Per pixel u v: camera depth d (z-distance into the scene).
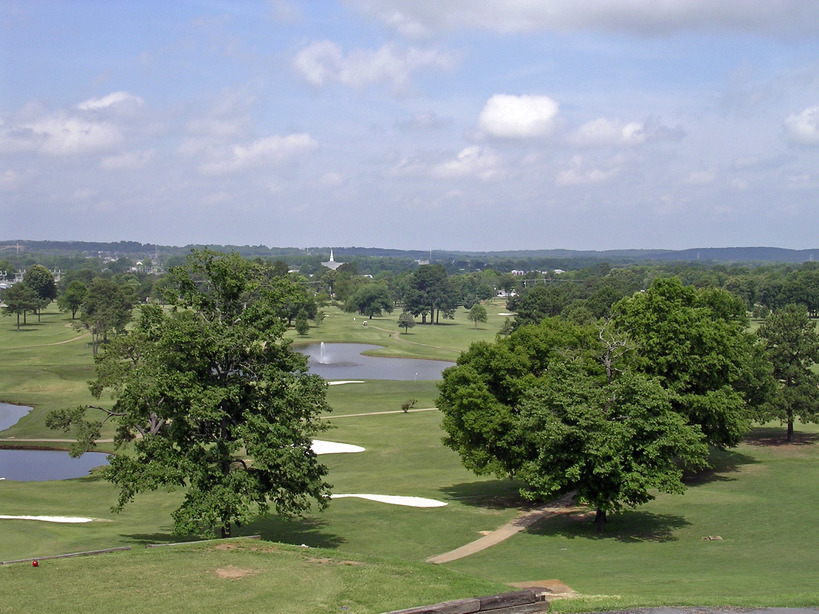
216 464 34.09
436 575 23.09
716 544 34.72
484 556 33.34
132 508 45.25
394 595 20.88
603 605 20.80
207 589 21.09
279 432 33.31
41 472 58.47
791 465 54.28
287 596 20.64
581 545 35.53
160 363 33.31
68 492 50.06
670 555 32.94
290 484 34.53
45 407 84.00
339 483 52.88
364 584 21.91
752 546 33.91
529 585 24.91
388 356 147.50
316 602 20.19
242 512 31.77
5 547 32.41
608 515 42.03
